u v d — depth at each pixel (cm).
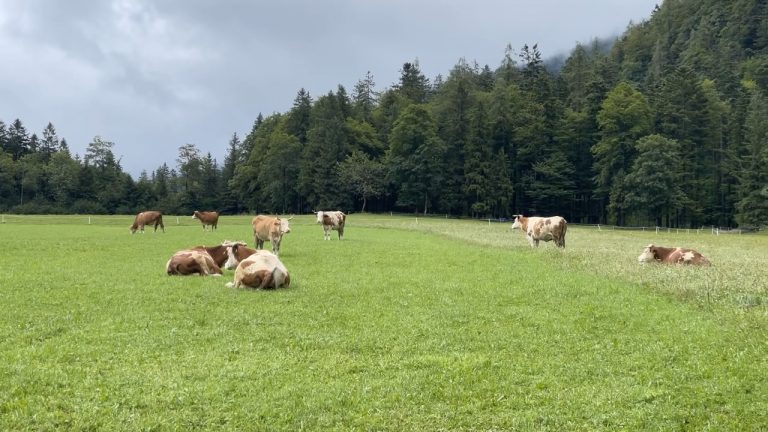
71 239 3117
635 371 849
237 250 1822
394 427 653
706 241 4244
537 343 982
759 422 680
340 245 2927
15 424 630
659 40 15025
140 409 679
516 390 763
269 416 668
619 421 679
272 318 1128
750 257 2620
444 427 657
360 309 1224
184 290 1405
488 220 8069
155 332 1003
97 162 12081
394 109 11962
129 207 10781
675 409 711
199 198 11394
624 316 1185
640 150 7912
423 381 783
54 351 876
